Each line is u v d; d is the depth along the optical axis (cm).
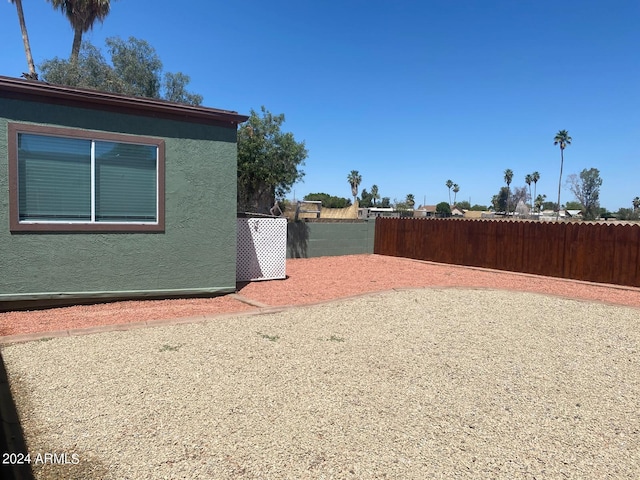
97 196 770
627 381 476
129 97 776
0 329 623
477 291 1000
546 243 1279
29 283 723
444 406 401
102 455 307
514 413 391
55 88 712
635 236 1108
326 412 380
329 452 317
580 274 1208
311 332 633
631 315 787
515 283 1146
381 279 1165
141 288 819
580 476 296
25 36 1891
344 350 555
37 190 722
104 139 765
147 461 300
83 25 2020
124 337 589
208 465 297
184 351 534
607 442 343
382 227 1778
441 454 319
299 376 462
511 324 711
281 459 306
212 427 349
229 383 439
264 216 1462
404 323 700
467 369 500
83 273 764
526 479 292
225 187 894
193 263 867
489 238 1417
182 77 2052
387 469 298
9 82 679
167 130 823
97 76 1820
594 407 408
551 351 576
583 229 1201
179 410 377
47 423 352
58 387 422
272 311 755
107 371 465
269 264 1127
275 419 365
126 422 354
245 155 1458
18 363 485
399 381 457
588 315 784
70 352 523
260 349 548
